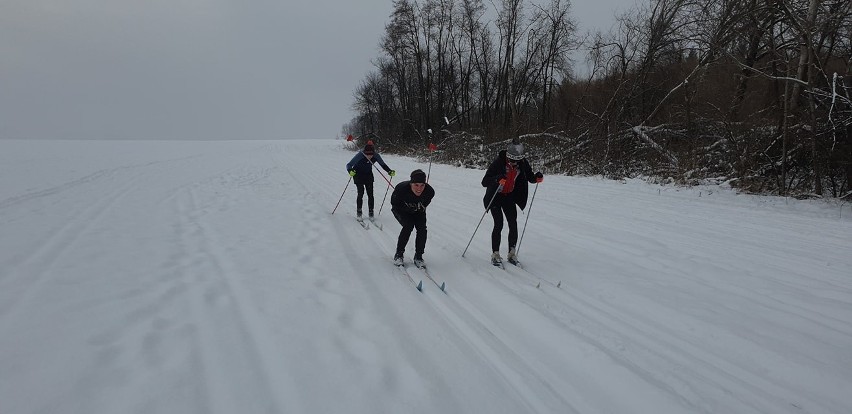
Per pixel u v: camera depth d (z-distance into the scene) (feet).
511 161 16.98
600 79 65.82
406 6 106.52
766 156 38.22
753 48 43.50
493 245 17.46
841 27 34.14
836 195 34.45
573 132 61.77
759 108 43.47
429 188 16.34
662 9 52.03
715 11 42.68
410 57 116.57
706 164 43.37
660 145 51.11
